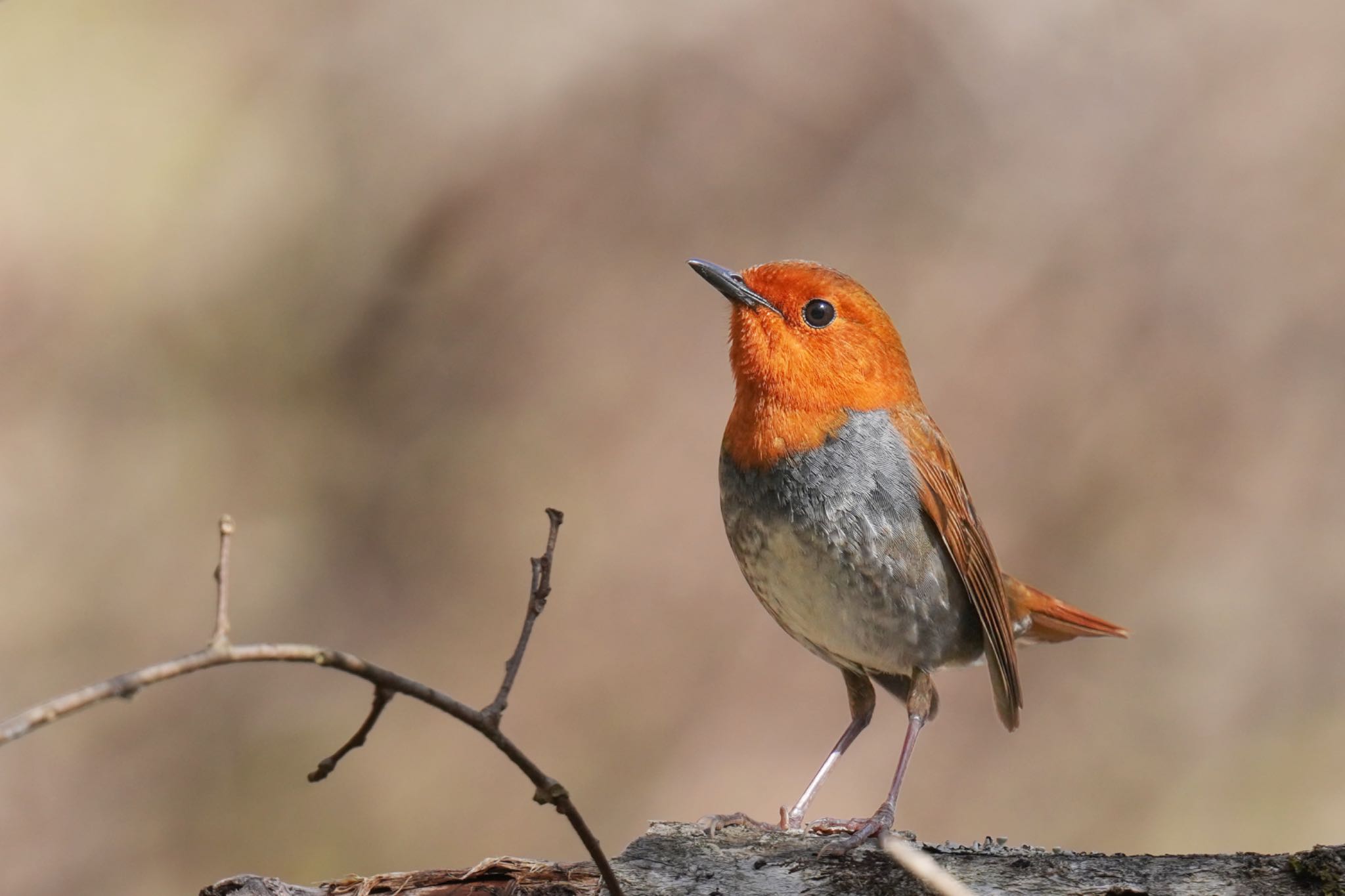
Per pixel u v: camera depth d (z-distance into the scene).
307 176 14.55
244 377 14.16
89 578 13.17
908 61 14.41
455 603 13.15
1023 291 13.77
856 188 14.10
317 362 14.23
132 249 14.30
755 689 12.59
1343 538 13.02
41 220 14.21
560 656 12.77
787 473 6.72
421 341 14.21
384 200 14.48
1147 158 14.28
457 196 14.42
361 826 12.01
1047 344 13.65
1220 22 14.57
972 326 13.61
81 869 11.66
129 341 14.16
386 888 5.28
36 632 12.91
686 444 13.41
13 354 13.99
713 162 14.25
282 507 13.71
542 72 14.63
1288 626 12.77
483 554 13.30
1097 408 13.44
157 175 14.44
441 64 14.77
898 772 6.70
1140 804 12.17
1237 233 14.01
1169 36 14.59
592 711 12.52
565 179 14.37
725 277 6.75
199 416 14.01
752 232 13.97
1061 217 14.05
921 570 6.82
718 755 12.29
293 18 14.96
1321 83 14.37
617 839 11.84
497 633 12.92
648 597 12.91
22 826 11.86
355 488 13.76
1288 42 14.53
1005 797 12.27
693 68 14.48
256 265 14.39
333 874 11.75
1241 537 13.09
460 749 12.37
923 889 5.09
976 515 7.08
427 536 13.51
